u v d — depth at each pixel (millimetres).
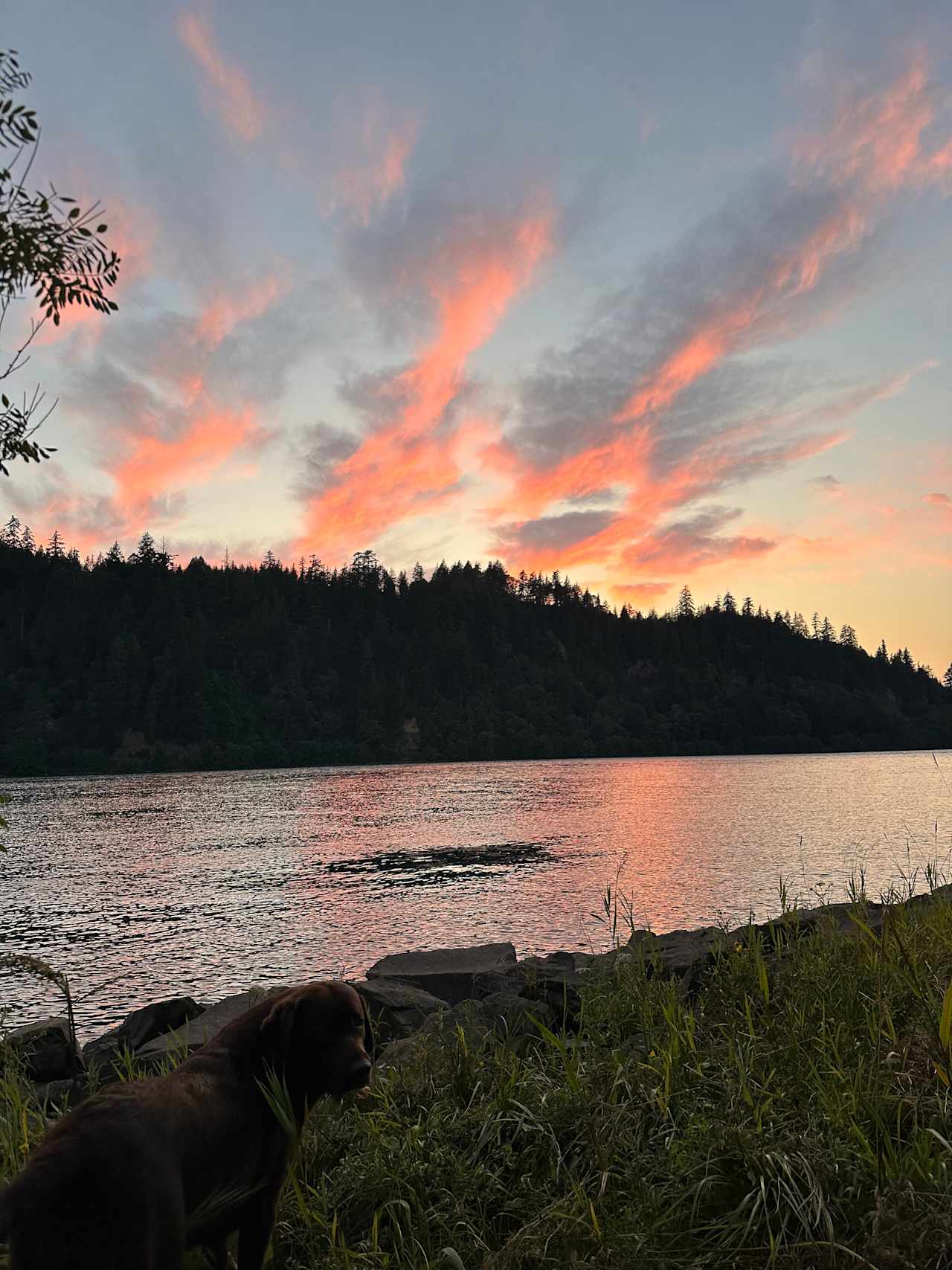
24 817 68125
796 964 5570
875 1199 3242
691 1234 3225
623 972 5852
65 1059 6281
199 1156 2602
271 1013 3062
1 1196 2244
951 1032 3805
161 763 162250
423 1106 4344
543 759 198875
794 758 187750
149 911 29547
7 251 4164
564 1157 3746
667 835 48406
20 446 4422
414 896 30766
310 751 181500
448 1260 3176
